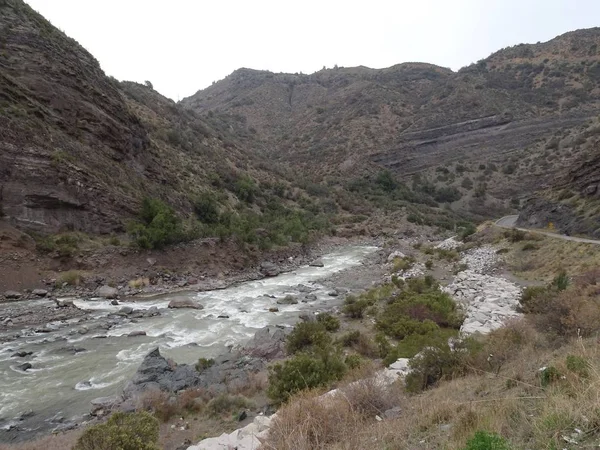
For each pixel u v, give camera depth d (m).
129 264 31.81
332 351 16.64
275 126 173.75
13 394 13.77
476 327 17.94
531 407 5.62
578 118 109.56
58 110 37.41
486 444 4.03
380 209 88.50
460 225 79.88
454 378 10.31
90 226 33.69
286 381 11.87
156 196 44.41
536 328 12.92
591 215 36.12
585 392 5.06
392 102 145.88
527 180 95.50
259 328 22.31
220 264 38.22
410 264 41.50
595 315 11.38
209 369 15.69
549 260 31.39
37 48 38.81
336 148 125.62
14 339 19.17
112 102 45.03
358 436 6.27
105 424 8.39
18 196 29.23
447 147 118.38
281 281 37.53
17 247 27.50
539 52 151.75
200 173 64.19
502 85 134.12
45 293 26.08
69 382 14.80
